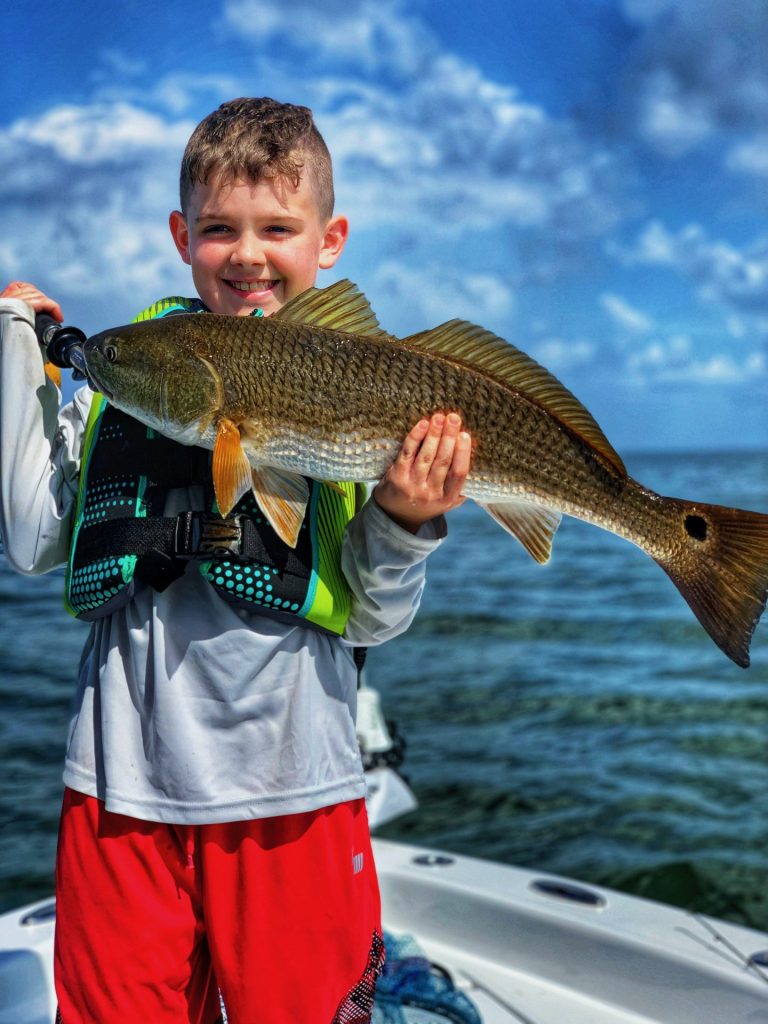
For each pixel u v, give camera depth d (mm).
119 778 790
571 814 3043
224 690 792
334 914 811
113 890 782
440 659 5895
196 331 776
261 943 789
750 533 821
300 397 766
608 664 5828
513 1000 1286
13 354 839
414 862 1520
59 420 899
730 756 3715
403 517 790
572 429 820
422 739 3963
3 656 5023
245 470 758
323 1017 799
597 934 1285
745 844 2779
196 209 864
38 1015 1201
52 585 7633
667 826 2930
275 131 850
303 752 801
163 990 775
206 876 790
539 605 8633
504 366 804
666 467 58156
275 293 870
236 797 780
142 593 819
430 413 776
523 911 1354
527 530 843
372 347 774
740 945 1246
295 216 857
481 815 3037
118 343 786
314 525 832
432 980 1174
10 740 3529
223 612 803
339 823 829
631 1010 1253
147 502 812
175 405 770
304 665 817
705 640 6789
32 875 2418
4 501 834
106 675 815
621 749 3812
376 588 824
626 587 10211
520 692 4922
